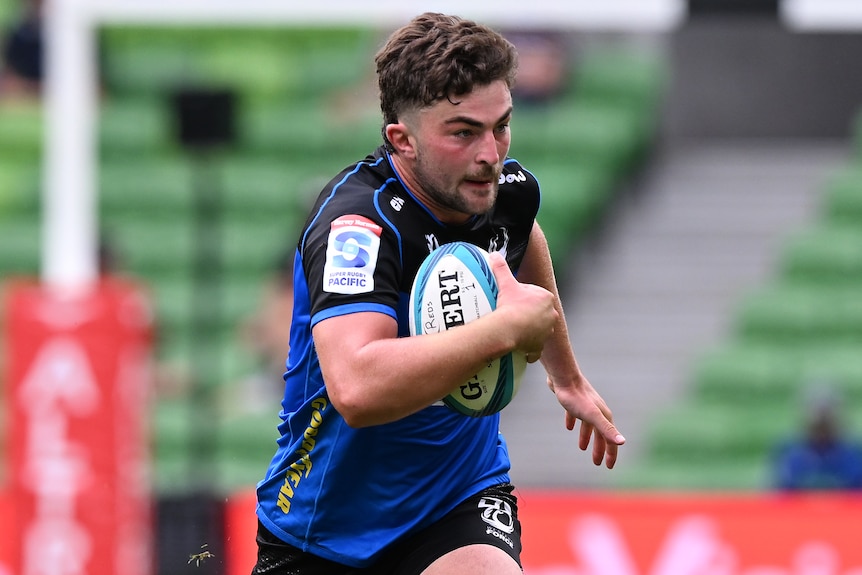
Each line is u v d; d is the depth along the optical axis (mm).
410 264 10492
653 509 24406
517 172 11414
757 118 41438
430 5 31016
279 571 11648
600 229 40938
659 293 38844
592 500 24500
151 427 35156
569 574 24234
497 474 11734
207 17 31906
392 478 11047
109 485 25719
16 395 25797
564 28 41906
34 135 46844
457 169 10062
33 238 43969
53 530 25484
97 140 45531
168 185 44531
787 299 38156
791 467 29312
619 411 36219
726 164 41781
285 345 37500
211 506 24391
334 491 11109
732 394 36469
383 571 11398
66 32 32031
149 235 43375
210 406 36250
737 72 41344
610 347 37656
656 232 40500
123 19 32781
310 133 45344
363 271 10031
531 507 24531
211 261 41656
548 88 43375
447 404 10562
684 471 34594
